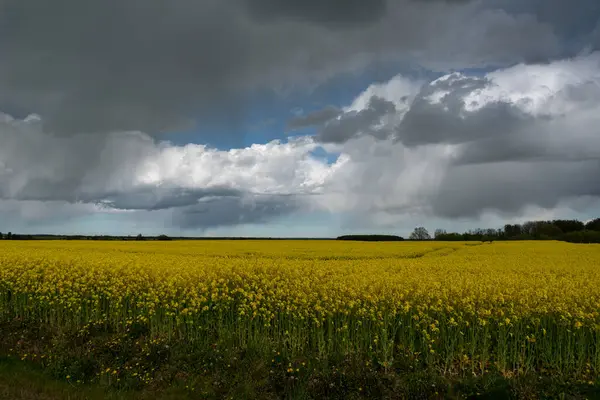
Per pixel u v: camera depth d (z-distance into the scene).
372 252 36.66
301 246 45.22
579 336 11.22
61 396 9.27
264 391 9.88
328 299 13.50
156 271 18.67
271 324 13.60
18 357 11.97
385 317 11.87
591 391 9.59
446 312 12.85
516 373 10.47
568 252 38.91
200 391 10.01
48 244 47.53
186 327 13.36
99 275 17.50
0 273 17.84
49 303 14.52
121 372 11.05
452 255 34.53
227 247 42.81
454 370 10.56
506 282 16.88
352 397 9.48
